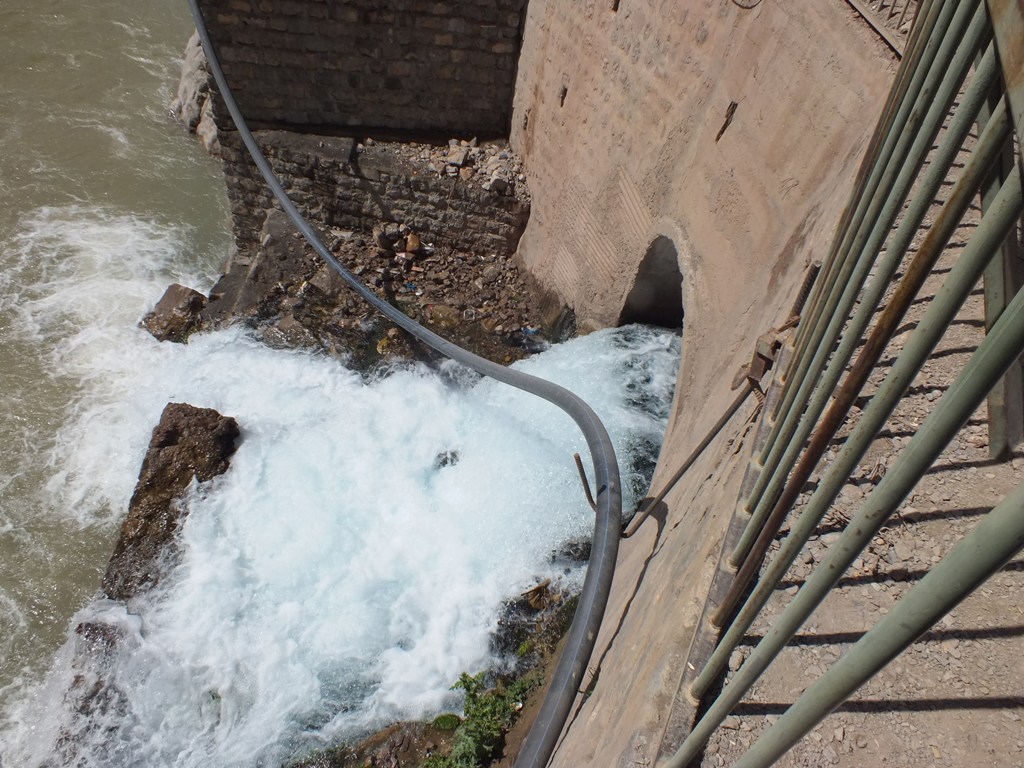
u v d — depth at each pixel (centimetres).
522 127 1250
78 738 763
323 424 1051
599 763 319
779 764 252
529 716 732
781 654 287
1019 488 84
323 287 1225
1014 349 87
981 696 255
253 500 950
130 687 792
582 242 1091
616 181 960
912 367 124
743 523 330
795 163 588
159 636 827
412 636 817
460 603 839
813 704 134
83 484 1023
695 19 754
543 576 855
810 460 197
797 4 597
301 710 763
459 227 1311
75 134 1614
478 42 1216
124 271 1350
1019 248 362
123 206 1486
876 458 343
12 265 1320
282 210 1323
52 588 909
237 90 1231
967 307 389
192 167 1600
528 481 941
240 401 1086
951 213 122
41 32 1852
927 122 185
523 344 1196
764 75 640
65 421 1091
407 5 1158
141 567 885
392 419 1052
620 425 958
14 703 802
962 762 242
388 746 730
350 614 835
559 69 1088
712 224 721
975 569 91
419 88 1270
